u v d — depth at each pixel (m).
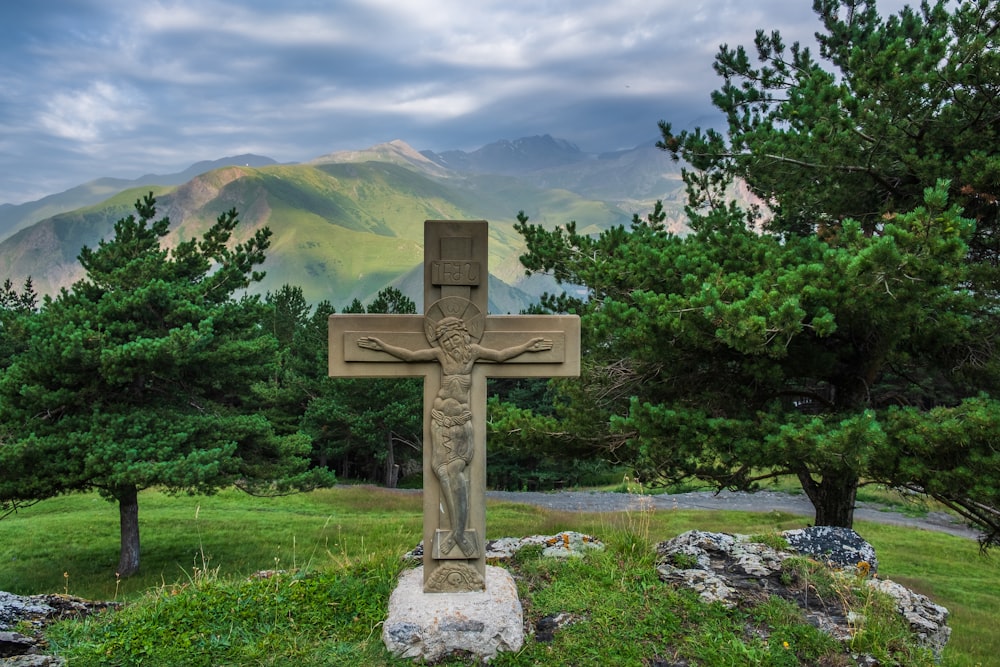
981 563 18.81
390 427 32.47
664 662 5.46
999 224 10.38
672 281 10.74
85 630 5.92
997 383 10.10
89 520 22.12
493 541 7.88
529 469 37.16
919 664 5.62
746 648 5.55
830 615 6.09
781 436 8.63
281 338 44.59
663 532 18.38
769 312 8.30
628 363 11.73
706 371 10.72
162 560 17.55
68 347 14.67
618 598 6.22
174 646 5.53
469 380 6.13
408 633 5.49
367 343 6.09
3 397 15.62
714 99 14.36
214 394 19.98
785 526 21.83
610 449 11.66
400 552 7.72
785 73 14.20
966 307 9.22
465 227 6.11
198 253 18.52
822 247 9.91
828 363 9.95
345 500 25.92
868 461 8.55
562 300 13.11
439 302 6.12
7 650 5.53
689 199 14.58
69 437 14.97
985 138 10.04
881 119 9.84
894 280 8.20
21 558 18.05
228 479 16.48
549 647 5.60
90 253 17.55
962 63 9.61
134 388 17.03
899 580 16.64
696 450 9.54
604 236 12.51
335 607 6.16
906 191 10.82
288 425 33.56
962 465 8.33
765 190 12.50
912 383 11.59
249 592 6.40
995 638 12.24
